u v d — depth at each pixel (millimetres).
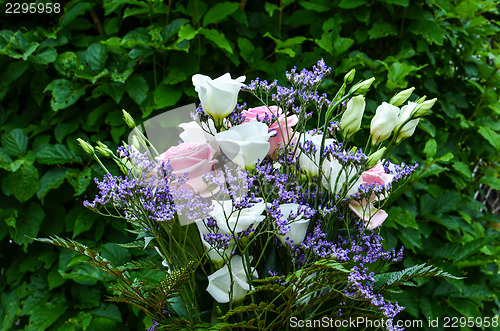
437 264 1673
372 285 819
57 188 1575
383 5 1659
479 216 1887
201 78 787
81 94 1482
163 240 815
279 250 826
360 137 1517
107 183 796
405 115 822
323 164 830
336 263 735
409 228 1607
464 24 1820
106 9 1557
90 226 1501
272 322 793
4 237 1678
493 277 1806
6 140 1530
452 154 1640
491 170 1954
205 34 1401
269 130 833
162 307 827
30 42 1526
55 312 1513
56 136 1532
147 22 1655
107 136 1594
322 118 1416
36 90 1593
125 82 1479
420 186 1618
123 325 1565
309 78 837
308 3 1638
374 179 821
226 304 814
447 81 1865
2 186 1544
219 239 760
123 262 1425
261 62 1526
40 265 1596
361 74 1553
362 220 842
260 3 1736
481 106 1893
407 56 1572
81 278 1405
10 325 1586
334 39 1528
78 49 1646
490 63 2078
